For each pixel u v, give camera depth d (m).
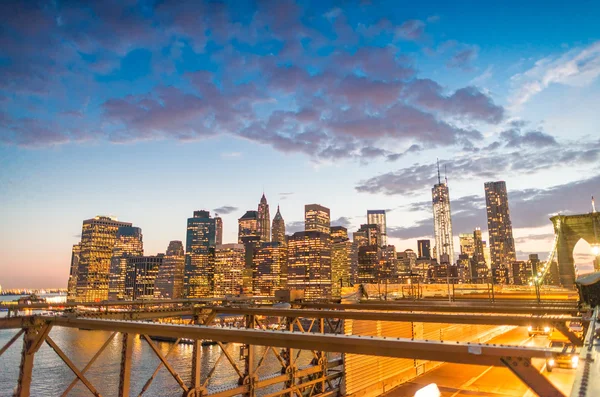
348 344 8.65
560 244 112.19
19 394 15.13
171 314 20.25
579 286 31.80
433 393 5.88
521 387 32.47
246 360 17.45
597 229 108.75
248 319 20.77
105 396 93.56
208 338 10.70
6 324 15.02
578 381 4.93
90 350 149.50
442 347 7.58
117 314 18.34
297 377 20.42
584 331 14.69
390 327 31.89
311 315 19.19
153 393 91.56
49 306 16.94
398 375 33.06
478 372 37.66
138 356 131.75
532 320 15.64
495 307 23.62
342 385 25.38
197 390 15.05
